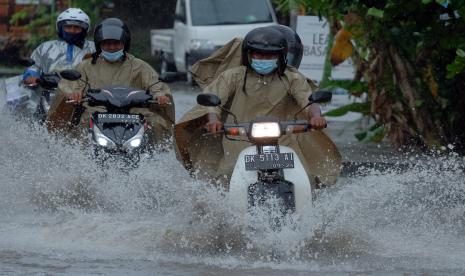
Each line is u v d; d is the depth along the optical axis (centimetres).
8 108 2683
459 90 2952
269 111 1819
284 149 1667
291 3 2845
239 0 5819
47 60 2588
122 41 2297
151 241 1744
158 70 6862
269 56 1762
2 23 6975
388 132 2966
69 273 1504
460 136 2988
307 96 1798
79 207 2089
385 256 1664
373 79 2933
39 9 6844
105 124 2138
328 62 3216
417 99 2909
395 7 2686
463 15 2509
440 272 1548
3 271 1511
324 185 1825
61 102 2252
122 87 2189
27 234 1811
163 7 6912
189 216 1764
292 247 1617
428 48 2881
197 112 1798
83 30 2592
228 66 2117
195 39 5688
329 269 1556
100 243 1738
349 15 2822
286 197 1619
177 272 1517
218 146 1830
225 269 1544
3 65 7038
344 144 3216
